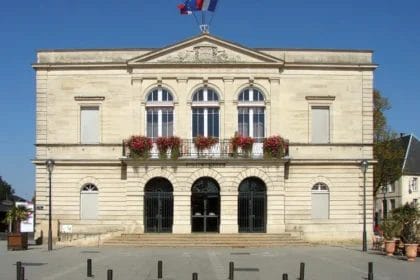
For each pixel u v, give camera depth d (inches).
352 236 1572.3
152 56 1577.3
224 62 1577.3
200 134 1576.0
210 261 1080.2
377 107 2177.7
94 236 1475.1
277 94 1578.5
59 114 1590.8
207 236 1459.2
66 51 1596.9
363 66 1596.9
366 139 1593.3
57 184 1577.3
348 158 1582.2
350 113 1598.2
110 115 1583.4
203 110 1582.2
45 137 1587.1
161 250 1331.2
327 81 1598.2
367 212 1587.1
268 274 901.8
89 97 1585.9
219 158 1525.6
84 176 1576.0
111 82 1589.6
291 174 1574.8
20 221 1612.9
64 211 1571.1
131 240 1455.5
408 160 2861.7
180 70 1582.2
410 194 2817.4
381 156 2138.3
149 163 1536.7
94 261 1080.2
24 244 1350.9
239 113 1584.6
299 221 1565.0
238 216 1535.4
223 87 1579.7
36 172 1585.9
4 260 1105.4
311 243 1494.8
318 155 1579.7
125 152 1557.6
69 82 1593.3
